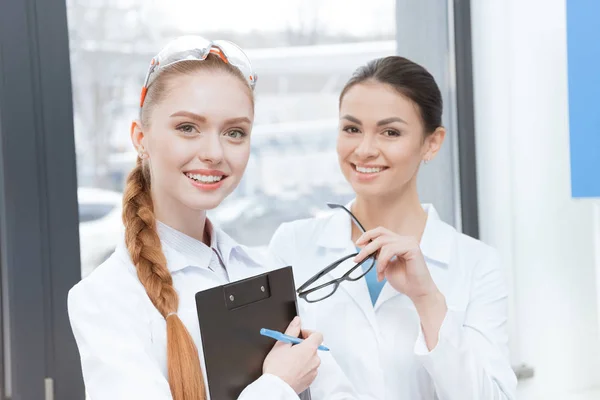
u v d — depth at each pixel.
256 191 2.05
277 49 2.05
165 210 1.07
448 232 1.45
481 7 2.21
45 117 1.73
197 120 0.98
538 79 2.25
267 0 2.03
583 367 2.33
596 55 1.96
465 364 1.21
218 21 1.98
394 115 1.30
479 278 1.42
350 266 1.40
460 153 2.24
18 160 1.69
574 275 2.31
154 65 1.02
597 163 1.98
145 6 1.89
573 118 1.98
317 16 2.09
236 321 0.98
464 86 2.22
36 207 1.71
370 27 2.15
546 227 2.27
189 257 1.08
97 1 1.82
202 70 0.99
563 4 2.25
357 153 1.32
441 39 2.22
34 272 1.71
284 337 0.99
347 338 1.35
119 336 0.93
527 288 2.25
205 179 1.00
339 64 2.12
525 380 2.25
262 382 0.93
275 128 2.06
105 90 1.84
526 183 2.25
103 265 1.01
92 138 1.83
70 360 1.74
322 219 1.51
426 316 1.23
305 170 2.11
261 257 1.21
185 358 0.94
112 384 0.90
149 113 1.02
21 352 1.70
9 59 1.67
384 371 1.32
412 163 1.34
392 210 1.42
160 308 0.97
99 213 1.84
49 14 1.72
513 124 2.23
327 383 1.23
